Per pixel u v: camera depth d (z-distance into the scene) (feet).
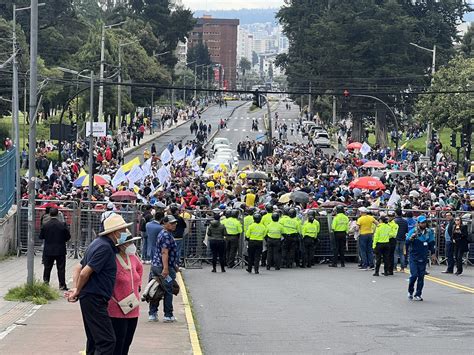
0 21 266.16
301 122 438.81
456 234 92.12
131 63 391.86
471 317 59.62
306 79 342.23
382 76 324.19
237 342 49.65
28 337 47.60
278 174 184.96
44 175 163.43
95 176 132.87
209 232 92.22
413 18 328.90
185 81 644.69
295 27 379.55
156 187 143.43
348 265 103.24
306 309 63.67
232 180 163.73
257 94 171.63
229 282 82.79
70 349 44.27
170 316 55.06
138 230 100.68
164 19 483.92
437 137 306.96
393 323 56.85
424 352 46.39
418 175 189.88
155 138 347.36
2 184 96.78
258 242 91.56
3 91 254.27
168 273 54.44
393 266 92.53
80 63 327.26
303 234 99.14
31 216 64.59
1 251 93.81
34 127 66.44
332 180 164.14
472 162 218.18
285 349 47.42
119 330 35.29
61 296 65.26
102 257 33.63
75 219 99.96
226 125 454.40
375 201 123.34
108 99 316.81
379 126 329.11
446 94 250.57
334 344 48.96
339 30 329.31
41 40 366.22
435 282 83.51
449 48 338.95
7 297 62.95
